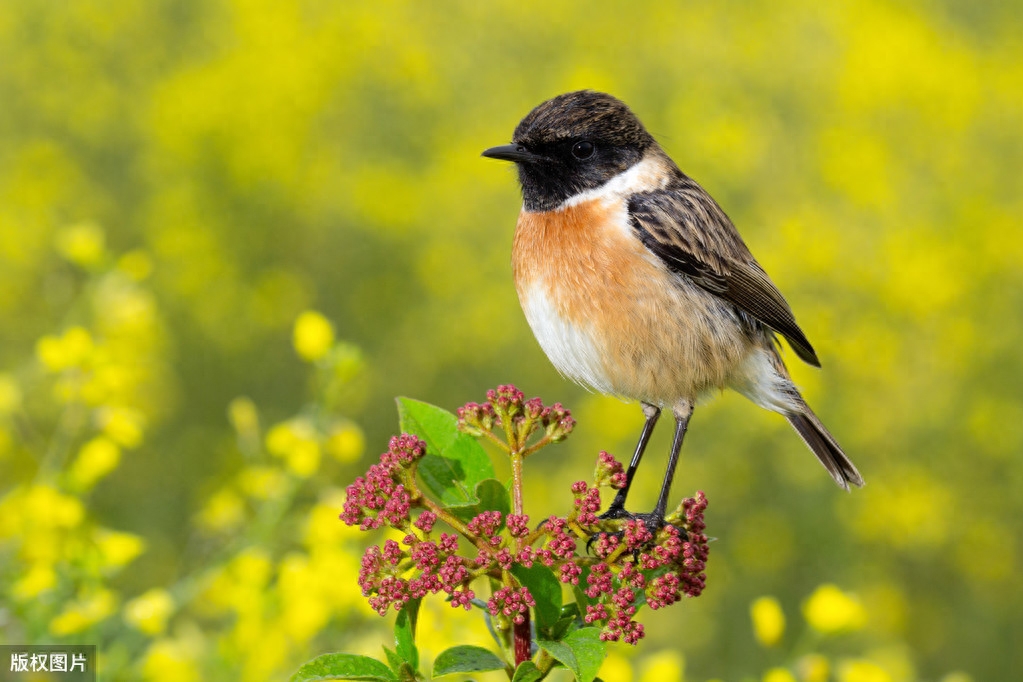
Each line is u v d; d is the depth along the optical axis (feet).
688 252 21.08
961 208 47.80
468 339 49.32
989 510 44.34
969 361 45.52
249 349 50.16
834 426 44.91
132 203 54.75
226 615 28.27
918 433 45.06
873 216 47.80
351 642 24.45
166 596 23.12
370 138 57.21
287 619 22.81
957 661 42.45
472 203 53.42
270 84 55.11
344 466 42.88
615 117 21.63
